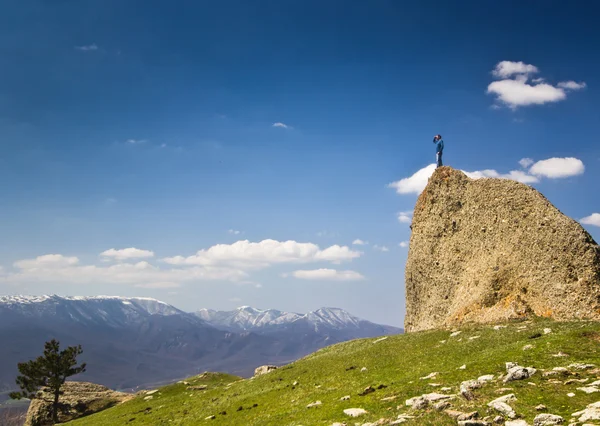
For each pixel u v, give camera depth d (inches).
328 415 1343.5
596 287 2032.5
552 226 2282.2
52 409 3777.1
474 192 2933.1
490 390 1160.8
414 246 3348.9
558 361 1309.1
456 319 2534.5
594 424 852.0
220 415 1863.9
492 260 2581.2
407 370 1706.4
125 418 2438.5
